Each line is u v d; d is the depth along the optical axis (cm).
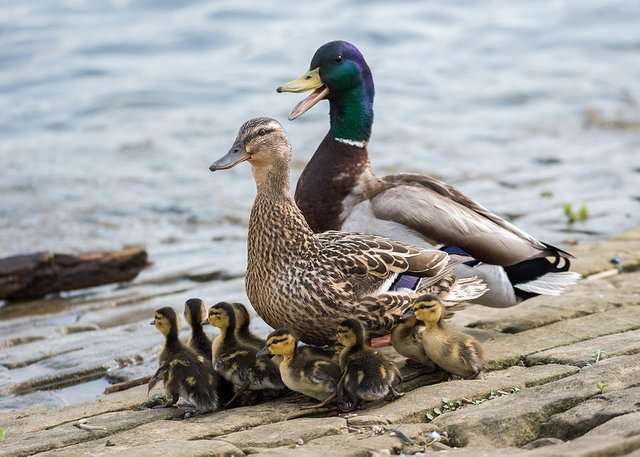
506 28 3144
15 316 1262
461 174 1941
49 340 1138
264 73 2734
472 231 1008
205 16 3275
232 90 2584
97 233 1644
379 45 3020
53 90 2620
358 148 1084
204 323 917
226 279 1383
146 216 1725
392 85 2612
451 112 2394
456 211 1021
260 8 3356
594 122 2308
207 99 2520
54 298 1344
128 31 3139
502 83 2633
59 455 728
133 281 1383
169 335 874
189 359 852
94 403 892
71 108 2462
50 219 1706
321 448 704
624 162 1969
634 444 634
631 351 888
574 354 894
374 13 3288
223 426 784
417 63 2828
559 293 1016
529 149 2114
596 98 2466
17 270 1334
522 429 726
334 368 821
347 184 1073
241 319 895
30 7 3381
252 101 2494
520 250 1012
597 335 968
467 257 983
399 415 768
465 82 2650
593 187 1788
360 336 825
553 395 761
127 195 1842
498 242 1007
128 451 710
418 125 2284
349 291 887
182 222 1700
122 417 830
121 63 2866
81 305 1290
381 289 902
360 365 801
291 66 2795
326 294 880
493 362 904
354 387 794
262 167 905
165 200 1814
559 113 2375
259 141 898
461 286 954
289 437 733
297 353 828
